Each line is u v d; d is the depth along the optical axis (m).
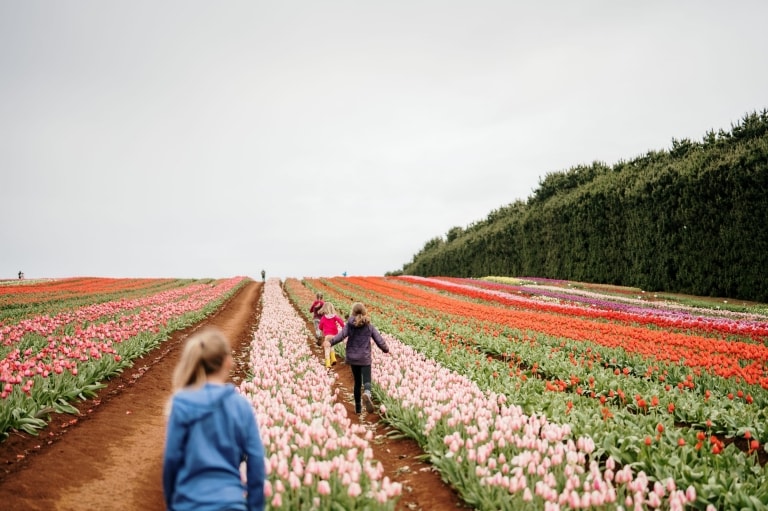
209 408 2.87
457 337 15.93
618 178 35.88
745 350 11.84
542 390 9.16
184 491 2.73
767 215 24.67
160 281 47.97
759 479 5.42
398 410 7.95
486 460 5.79
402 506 5.36
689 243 28.95
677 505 4.36
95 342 11.32
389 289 36.91
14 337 10.97
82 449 6.35
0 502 4.62
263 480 2.92
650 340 14.32
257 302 33.38
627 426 7.00
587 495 4.38
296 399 7.66
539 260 44.47
